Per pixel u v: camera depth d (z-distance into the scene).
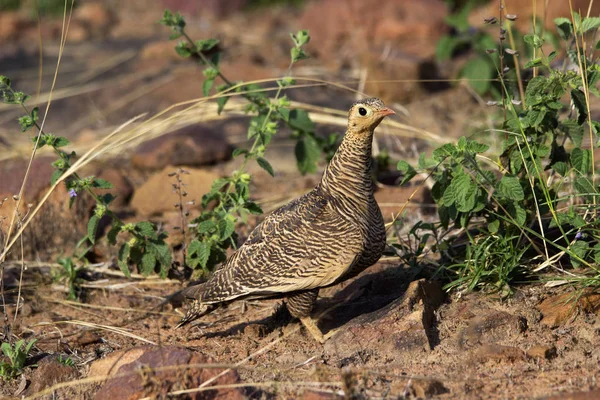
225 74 20.08
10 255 12.84
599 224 9.82
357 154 9.46
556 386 8.02
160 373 8.29
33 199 13.33
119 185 14.82
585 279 9.38
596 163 12.32
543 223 10.58
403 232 12.04
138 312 11.20
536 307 9.48
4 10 28.48
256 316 10.75
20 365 9.62
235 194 10.70
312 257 9.27
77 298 11.69
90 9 27.52
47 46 24.92
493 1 21.77
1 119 19.28
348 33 22.17
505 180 9.41
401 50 19.62
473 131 15.84
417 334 9.02
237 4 26.47
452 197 9.42
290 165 15.97
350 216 9.38
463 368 8.53
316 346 9.59
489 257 9.82
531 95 9.81
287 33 23.92
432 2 21.72
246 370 9.07
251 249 9.66
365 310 10.28
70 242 13.21
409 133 15.35
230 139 17.28
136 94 19.86
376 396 8.12
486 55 17.42
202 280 10.98
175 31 11.85
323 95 18.92
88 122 18.73
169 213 14.09
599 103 16.41
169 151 16.16
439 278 10.38
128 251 10.67
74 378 9.25
